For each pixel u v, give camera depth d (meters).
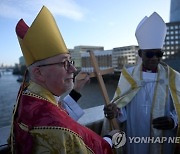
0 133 2.22
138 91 2.50
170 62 57.31
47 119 1.11
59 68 1.20
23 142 1.11
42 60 1.18
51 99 1.23
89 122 2.84
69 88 1.26
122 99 2.50
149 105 2.43
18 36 1.24
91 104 22.73
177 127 2.28
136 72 2.58
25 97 1.21
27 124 1.13
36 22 1.16
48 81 1.21
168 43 59.94
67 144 1.10
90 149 1.21
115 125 2.34
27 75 1.31
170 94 2.43
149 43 2.39
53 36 1.19
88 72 2.17
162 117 2.23
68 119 1.18
